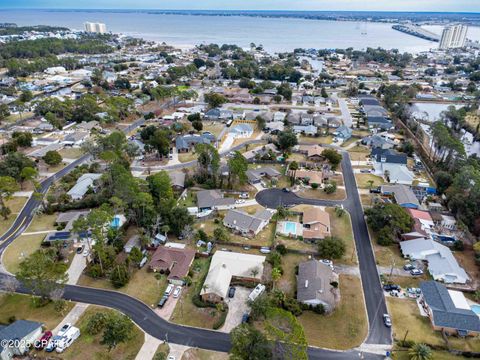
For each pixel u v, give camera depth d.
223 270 74.62
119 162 118.56
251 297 69.31
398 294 72.62
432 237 89.38
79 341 60.97
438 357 59.22
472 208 94.12
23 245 86.25
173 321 65.56
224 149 146.62
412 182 119.81
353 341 61.91
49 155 126.75
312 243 88.56
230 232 92.69
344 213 101.25
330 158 128.62
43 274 67.50
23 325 60.84
